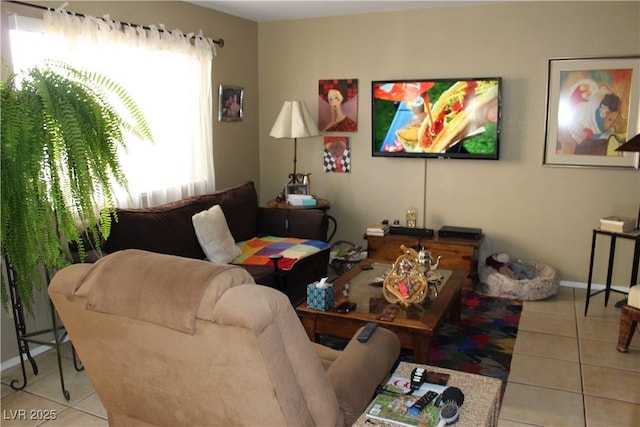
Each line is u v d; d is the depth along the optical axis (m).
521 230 4.82
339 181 5.41
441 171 5.00
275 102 5.54
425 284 2.95
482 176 4.87
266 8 4.77
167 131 4.18
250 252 4.07
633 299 3.26
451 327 3.76
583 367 3.16
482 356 3.31
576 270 4.70
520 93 4.62
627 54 4.29
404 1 4.54
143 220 3.37
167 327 1.45
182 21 4.39
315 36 5.25
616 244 4.54
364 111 5.19
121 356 1.64
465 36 4.72
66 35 3.27
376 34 5.02
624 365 3.18
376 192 5.29
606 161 4.45
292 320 1.46
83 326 1.66
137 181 3.91
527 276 4.58
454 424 1.59
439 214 5.08
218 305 1.38
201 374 1.50
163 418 1.76
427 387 1.80
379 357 1.97
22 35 3.12
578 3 4.34
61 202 2.19
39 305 3.31
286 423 1.47
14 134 1.96
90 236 3.08
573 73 4.44
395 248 4.78
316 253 4.12
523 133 4.67
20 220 2.14
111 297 1.52
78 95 2.17
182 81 4.29
